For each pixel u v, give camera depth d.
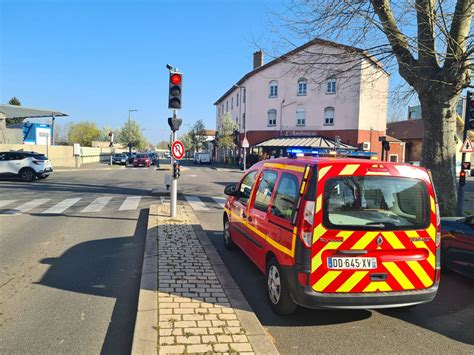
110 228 8.80
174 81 9.42
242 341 3.37
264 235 4.66
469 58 7.86
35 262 6.05
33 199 13.62
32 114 39.78
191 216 9.75
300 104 40.50
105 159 57.09
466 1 8.05
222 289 4.63
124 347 3.46
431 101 9.01
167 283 4.80
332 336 3.76
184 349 3.21
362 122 37.88
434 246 3.92
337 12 9.06
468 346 3.63
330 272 3.67
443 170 9.10
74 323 3.92
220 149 64.75
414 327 4.02
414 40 8.20
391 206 3.86
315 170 3.76
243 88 47.34
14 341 3.52
